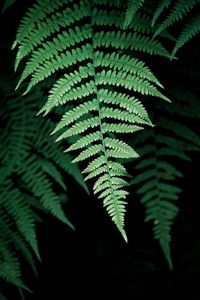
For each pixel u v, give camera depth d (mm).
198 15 1872
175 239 3771
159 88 2361
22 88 2395
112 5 2113
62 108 2236
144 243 3551
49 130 2432
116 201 1791
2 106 2467
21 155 2516
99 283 3527
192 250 3729
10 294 3174
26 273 3373
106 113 1823
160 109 2479
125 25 1767
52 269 3486
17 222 2521
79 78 1829
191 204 3562
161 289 3607
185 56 2311
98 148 1824
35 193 2488
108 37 1889
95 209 3471
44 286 3428
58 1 1891
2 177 2545
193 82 2412
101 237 3605
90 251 3578
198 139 2432
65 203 3342
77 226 3529
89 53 1871
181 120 2586
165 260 3660
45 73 1812
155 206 2561
